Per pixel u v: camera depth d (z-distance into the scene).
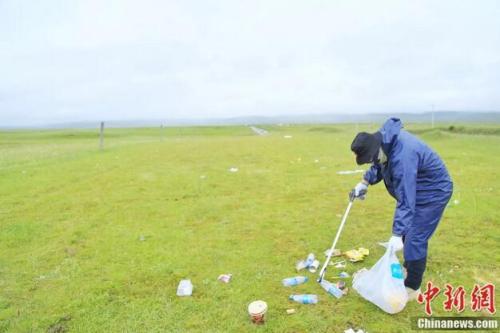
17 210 8.51
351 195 5.25
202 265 5.56
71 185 11.02
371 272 4.46
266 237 6.69
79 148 21.91
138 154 17.92
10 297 4.71
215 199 9.41
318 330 3.97
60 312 4.38
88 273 5.34
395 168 3.99
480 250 5.91
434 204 4.12
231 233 6.93
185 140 29.75
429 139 27.42
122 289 4.88
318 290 4.77
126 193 10.05
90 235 6.90
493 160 14.91
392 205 8.57
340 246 6.23
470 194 9.38
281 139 27.61
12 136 61.59
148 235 6.87
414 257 4.23
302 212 8.19
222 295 4.70
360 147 3.97
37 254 6.05
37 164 14.65
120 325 4.12
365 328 4.01
